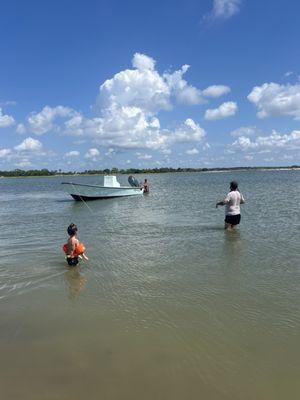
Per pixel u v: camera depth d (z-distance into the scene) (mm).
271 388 2633
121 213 13031
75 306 4145
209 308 4004
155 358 3033
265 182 39031
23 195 26531
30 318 3844
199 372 2830
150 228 9289
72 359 3041
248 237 7734
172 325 3619
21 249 7082
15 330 3576
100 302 4250
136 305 4133
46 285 4891
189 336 3391
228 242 7281
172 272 5336
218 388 2639
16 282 5035
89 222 10797
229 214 8617
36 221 11312
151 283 4871
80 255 6172
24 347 3250
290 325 3564
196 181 48969
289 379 2729
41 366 2945
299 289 4516
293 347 3164
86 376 2801
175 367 2902
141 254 6465
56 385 2699
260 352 3094
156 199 18594
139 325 3635
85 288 4742
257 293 4414
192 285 4750
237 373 2811
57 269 5625
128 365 2936
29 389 2656
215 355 3064
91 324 3676
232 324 3609
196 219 10664
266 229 8641
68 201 19656
